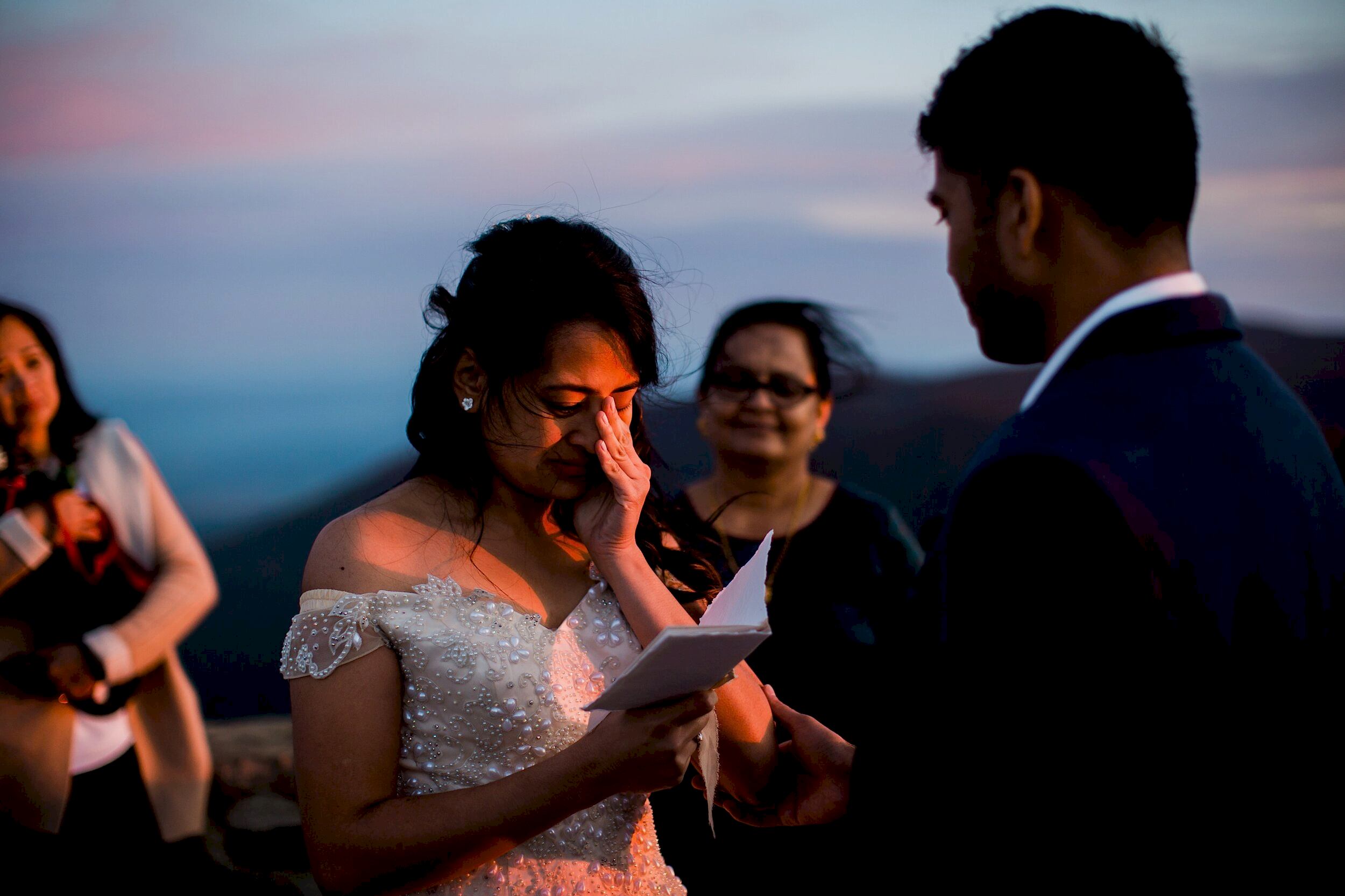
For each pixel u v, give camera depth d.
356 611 1.71
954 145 1.53
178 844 3.43
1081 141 1.40
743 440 3.31
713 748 1.87
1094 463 1.31
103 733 3.30
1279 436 1.39
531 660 1.78
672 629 1.35
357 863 1.63
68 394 3.43
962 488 1.41
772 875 2.73
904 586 3.15
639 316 1.79
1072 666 1.28
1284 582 1.32
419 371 1.92
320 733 1.66
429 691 1.74
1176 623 1.27
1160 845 1.28
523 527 1.94
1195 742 1.28
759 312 3.39
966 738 1.34
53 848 3.16
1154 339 1.41
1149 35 1.46
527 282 1.76
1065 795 1.29
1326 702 1.33
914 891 1.40
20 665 3.13
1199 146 1.45
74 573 3.28
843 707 2.93
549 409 1.78
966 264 1.54
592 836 1.85
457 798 1.65
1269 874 1.28
